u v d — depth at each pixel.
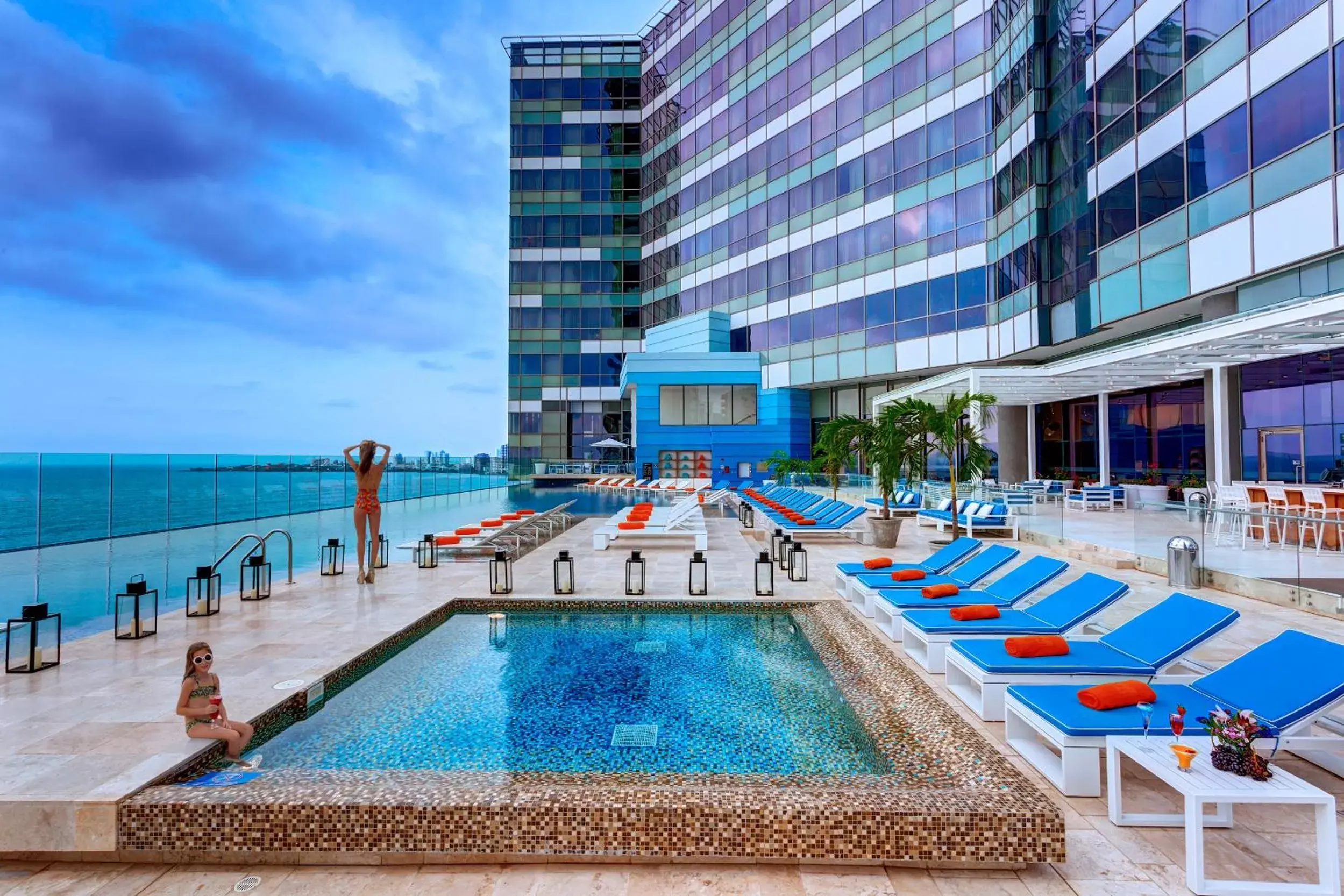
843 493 25.56
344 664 6.06
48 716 4.67
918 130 26.28
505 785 3.61
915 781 4.02
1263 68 12.32
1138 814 3.52
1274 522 7.97
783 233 32.81
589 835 3.28
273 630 7.23
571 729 5.18
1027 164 20.91
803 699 5.80
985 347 23.83
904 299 26.83
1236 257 13.01
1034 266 20.44
